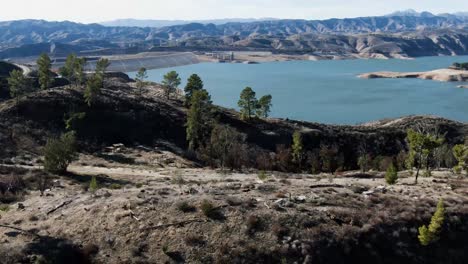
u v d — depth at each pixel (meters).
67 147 58.88
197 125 91.25
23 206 36.81
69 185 50.94
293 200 35.69
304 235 30.44
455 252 33.09
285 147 101.94
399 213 35.25
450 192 44.44
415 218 34.78
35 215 33.94
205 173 65.69
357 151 107.06
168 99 134.50
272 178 55.91
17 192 46.38
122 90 136.88
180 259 28.09
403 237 32.72
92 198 36.78
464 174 62.69
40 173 55.69
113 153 82.12
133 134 96.75
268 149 103.31
